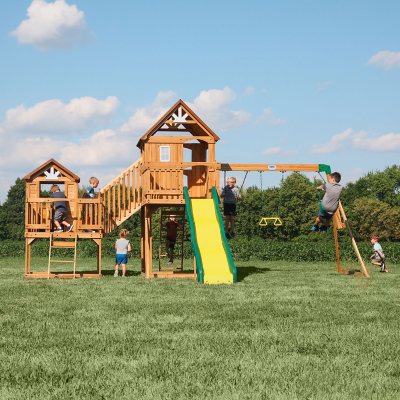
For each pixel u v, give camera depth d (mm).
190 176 20062
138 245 34812
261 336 7504
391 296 12148
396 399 4797
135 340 7297
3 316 9438
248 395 4883
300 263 28562
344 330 7914
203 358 6281
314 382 5293
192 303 11023
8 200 102000
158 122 18859
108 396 4910
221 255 17047
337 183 17734
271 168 19469
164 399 4801
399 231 95938
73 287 14602
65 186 18906
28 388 5152
